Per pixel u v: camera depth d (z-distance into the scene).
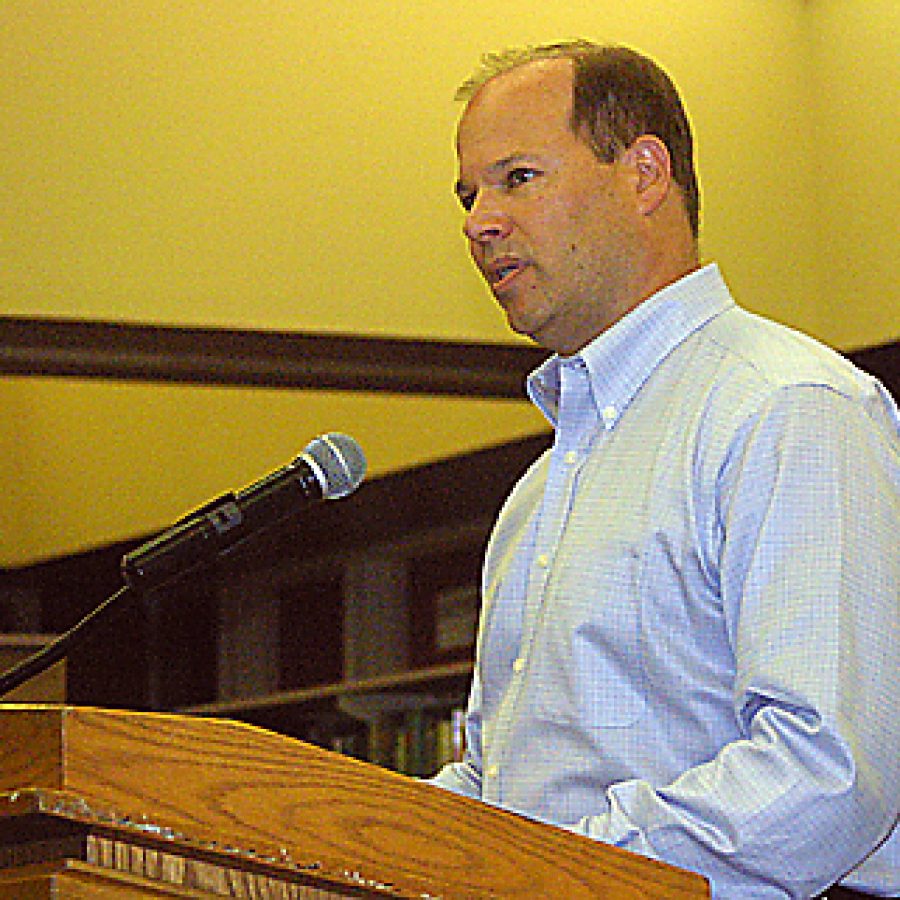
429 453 18.66
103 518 22.92
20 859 3.01
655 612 5.44
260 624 23.19
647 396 5.93
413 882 3.27
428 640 20.92
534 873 3.50
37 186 14.12
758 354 5.65
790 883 4.55
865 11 14.95
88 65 14.30
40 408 23.78
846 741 4.62
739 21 15.45
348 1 14.86
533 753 5.59
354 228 14.90
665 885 3.72
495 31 14.96
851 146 15.07
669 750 5.34
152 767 2.97
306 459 4.80
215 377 15.36
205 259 14.51
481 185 6.29
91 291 14.20
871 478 5.22
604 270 6.15
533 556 6.17
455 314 15.16
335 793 3.21
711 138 15.24
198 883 3.03
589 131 6.21
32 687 14.91
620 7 15.13
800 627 4.89
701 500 5.43
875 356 14.98
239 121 14.63
